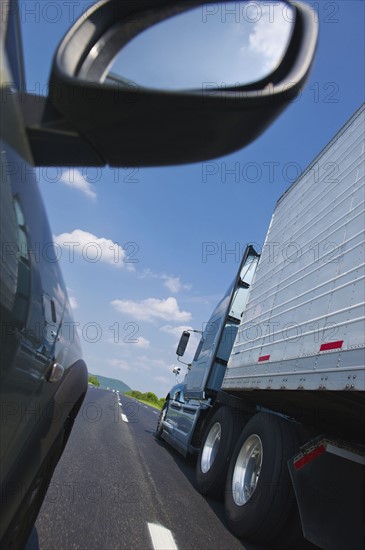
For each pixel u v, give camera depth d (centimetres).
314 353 362
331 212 419
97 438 876
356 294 324
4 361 128
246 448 507
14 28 135
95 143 110
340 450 382
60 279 198
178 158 111
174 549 375
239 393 568
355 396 316
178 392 999
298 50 104
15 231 130
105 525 402
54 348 183
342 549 350
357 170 388
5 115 110
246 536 441
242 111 97
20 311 136
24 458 163
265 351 483
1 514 149
